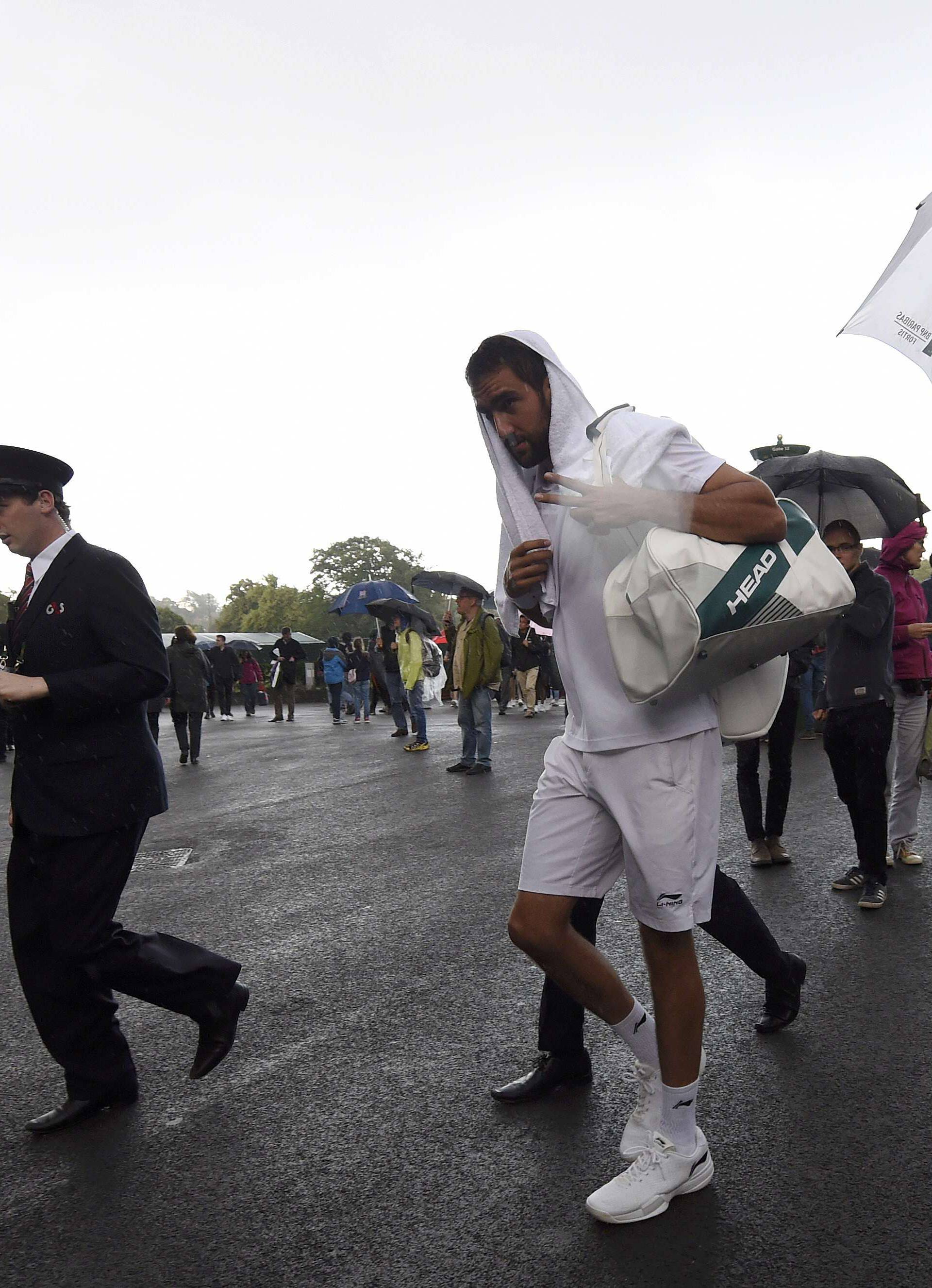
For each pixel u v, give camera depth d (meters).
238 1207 2.60
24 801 3.01
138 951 3.12
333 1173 2.75
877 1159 2.68
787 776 5.99
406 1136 2.94
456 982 4.23
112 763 3.02
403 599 23.28
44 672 3.07
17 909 3.07
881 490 6.54
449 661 22.73
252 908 5.65
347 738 17.09
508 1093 3.13
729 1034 3.55
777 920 4.95
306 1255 2.38
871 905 5.05
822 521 7.07
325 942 4.90
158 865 6.94
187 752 14.00
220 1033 3.25
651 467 2.33
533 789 9.53
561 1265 2.29
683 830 2.45
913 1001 3.79
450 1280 2.26
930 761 7.50
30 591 3.16
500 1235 2.42
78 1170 2.82
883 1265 2.24
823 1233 2.37
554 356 2.50
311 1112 3.12
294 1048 3.63
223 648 25.20
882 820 5.11
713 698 2.54
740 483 2.26
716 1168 2.67
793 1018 3.56
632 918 5.04
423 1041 3.63
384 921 5.23
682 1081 2.51
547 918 2.56
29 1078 3.49
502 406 2.54
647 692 2.30
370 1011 3.95
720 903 3.39
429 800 9.21
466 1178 2.69
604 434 2.39
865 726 5.11
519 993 4.07
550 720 18.08
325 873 6.45
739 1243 2.34
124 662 3.02
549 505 2.57
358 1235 2.45
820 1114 2.94
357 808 9.02
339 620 95.75
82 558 3.12
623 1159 2.73
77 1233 2.51
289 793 10.30
